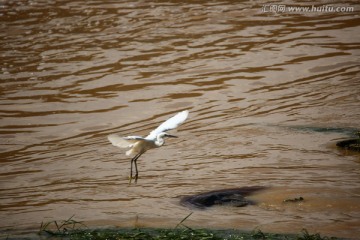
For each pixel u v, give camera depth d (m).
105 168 15.24
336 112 18.34
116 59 23.66
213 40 25.25
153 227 11.69
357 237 11.09
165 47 24.72
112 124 18.25
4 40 26.06
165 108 19.31
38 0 31.53
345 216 12.01
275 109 18.88
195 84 21.11
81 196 13.62
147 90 20.75
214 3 30.11
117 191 13.82
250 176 14.28
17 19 28.73
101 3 30.64
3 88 21.22
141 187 13.99
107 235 10.96
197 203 12.91
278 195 13.07
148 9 29.48
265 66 22.45
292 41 24.84
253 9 29.08
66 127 18.11
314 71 21.84
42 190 14.06
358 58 22.81
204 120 18.28
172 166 15.17
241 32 26.08
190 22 27.45
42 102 20.00
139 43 25.25
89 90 20.88
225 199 13.00
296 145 16.06
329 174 14.17
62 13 29.34
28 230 11.76
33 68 22.98
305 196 12.97
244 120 18.12
